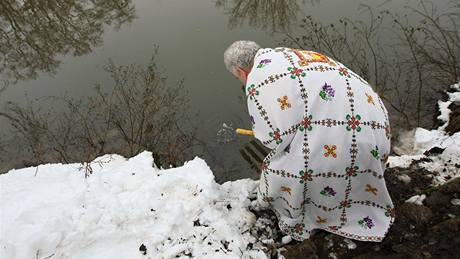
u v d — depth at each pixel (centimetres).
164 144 445
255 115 217
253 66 222
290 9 664
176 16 725
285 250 236
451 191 250
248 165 424
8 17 782
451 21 542
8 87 588
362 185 223
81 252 232
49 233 228
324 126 204
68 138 465
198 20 702
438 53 480
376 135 210
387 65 501
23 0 816
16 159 459
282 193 230
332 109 205
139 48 635
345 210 233
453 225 224
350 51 499
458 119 357
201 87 532
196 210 252
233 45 233
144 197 259
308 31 577
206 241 236
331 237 238
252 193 276
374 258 224
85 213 243
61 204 249
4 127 496
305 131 206
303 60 214
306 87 205
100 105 479
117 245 237
